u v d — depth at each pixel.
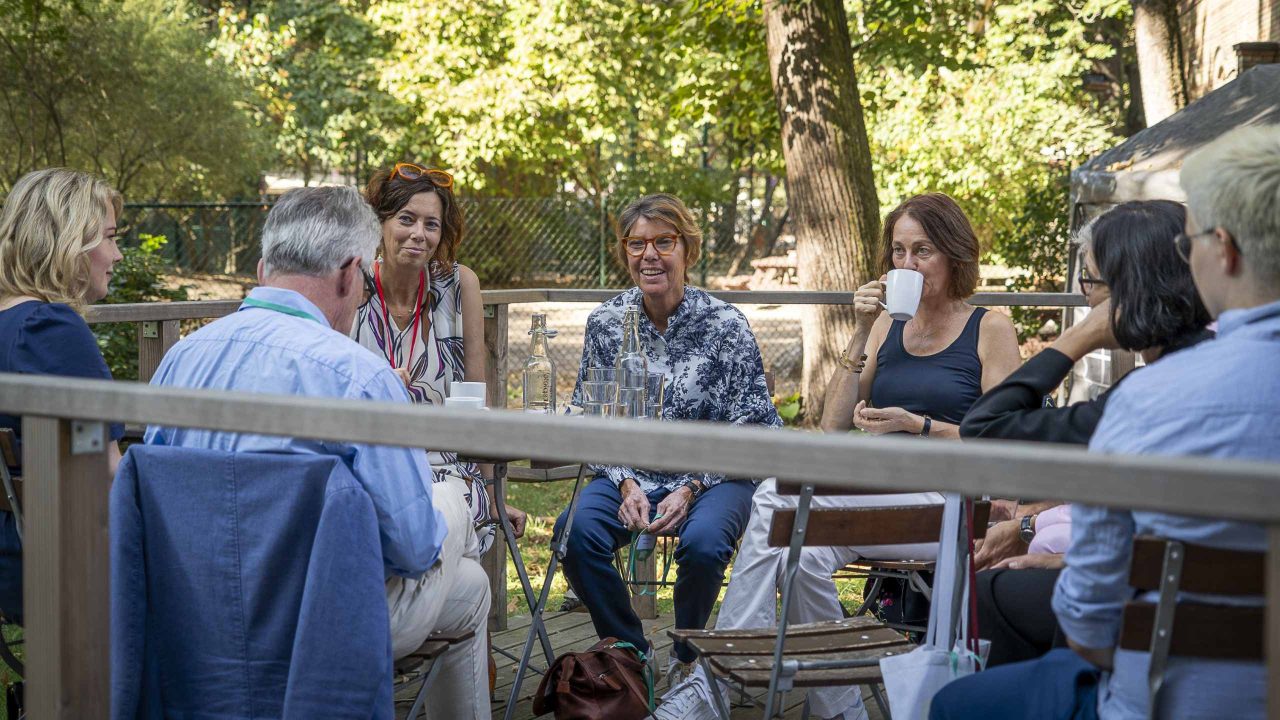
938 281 3.18
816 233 8.57
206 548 2.02
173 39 14.98
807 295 4.97
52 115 13.20
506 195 17.75
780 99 8.62
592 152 17.78
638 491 3.20
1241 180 1.58
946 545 2.11
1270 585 1.21
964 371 3.18
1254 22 11.69
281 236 2.29
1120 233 2.09
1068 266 7.68
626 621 3.18
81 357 2.56
